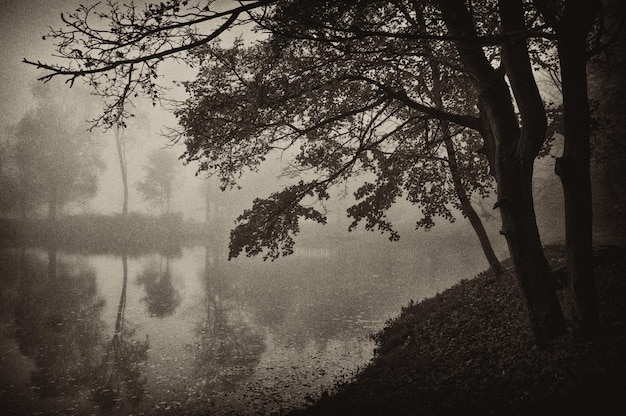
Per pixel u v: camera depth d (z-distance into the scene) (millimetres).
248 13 4520
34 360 11938
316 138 9328
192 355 12344
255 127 7832
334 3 5711
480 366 7391
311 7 5492
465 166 11922
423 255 34062
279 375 10664
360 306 17906
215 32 4344
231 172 8773
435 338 9844
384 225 10172
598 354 6059
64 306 18453
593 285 6570
